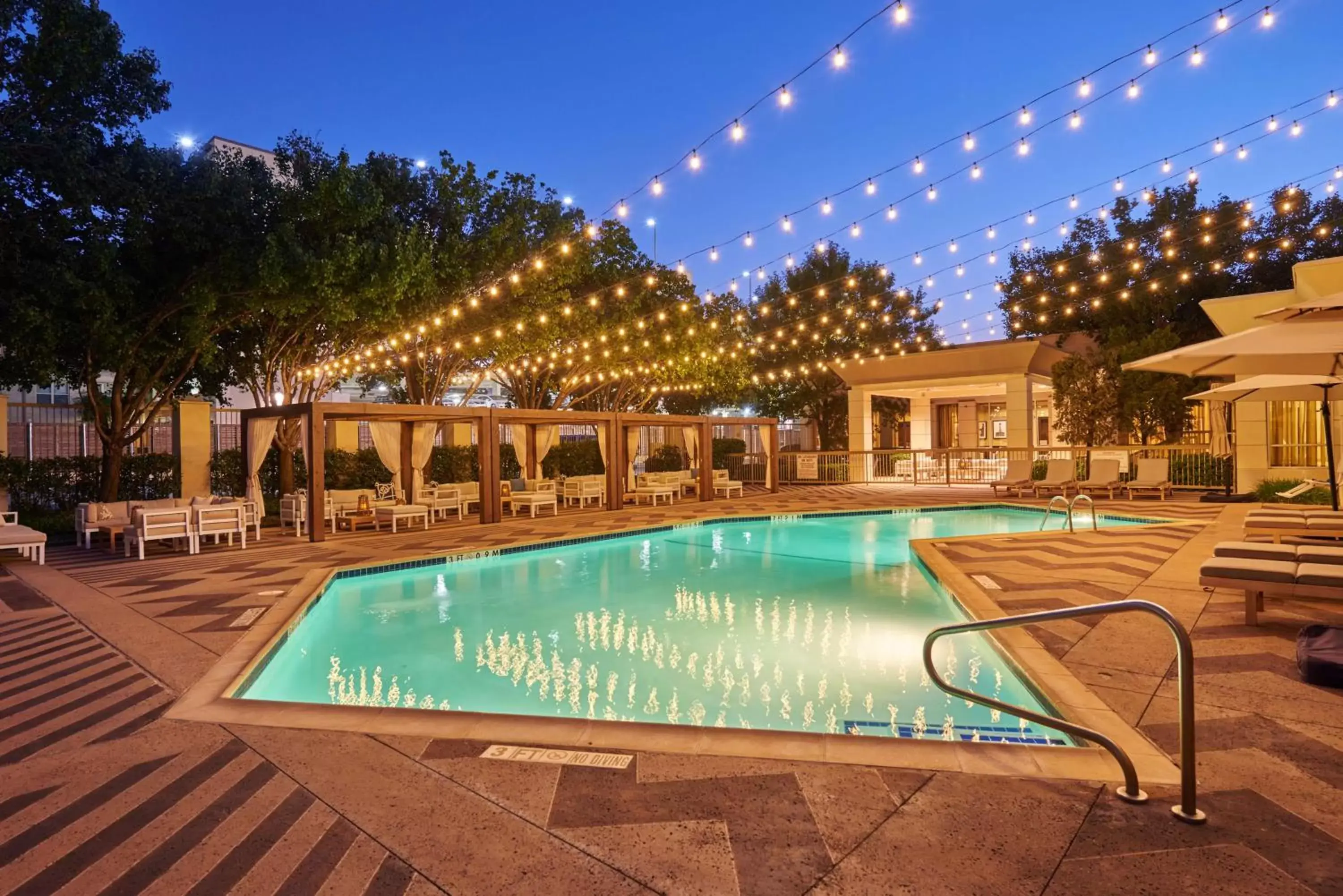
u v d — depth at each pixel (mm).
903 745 3207
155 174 10586
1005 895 2117
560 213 17172
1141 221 20797
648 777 2957
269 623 5887
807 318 26156
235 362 14461
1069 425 19109
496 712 4668
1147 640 4789
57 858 2443
